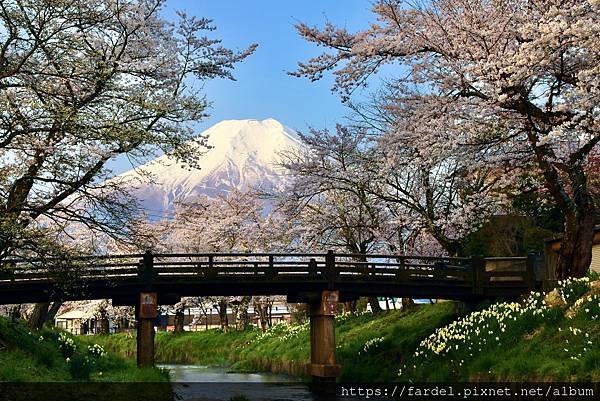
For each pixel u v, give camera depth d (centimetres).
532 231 2928
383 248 3164
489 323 1861
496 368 1556
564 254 2038
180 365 4397
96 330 7169
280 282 2375
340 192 3141
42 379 1636
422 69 2077
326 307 2389
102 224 1775
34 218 1717
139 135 1642
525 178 2455
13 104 1416
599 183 2661
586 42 1616
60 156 1541
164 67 2091
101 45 1923
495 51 1917
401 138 2128
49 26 1488
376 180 2645
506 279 2438
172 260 4216
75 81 1666
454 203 2680
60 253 1655
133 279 2248
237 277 2347
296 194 2938
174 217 4769
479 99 1952
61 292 2145
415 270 2411
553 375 1330
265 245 3459
